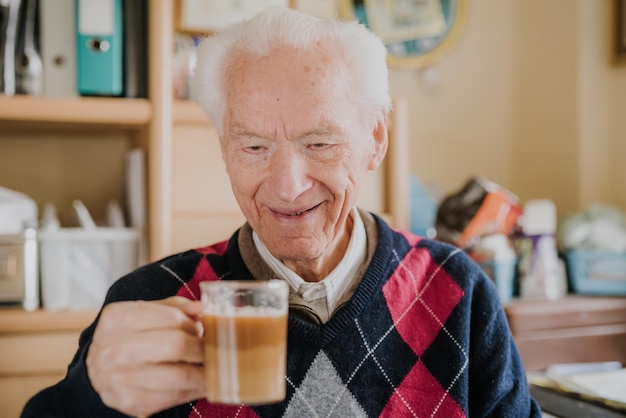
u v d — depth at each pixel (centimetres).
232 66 108
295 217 109
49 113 195
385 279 125
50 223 205
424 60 280
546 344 212
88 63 201
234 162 109
